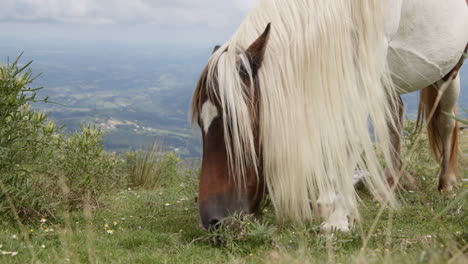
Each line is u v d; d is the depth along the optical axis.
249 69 2.85
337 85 3.04
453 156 5.07
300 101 2.95
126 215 4.18
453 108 4.93
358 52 3.25
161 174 7.23
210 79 2.85
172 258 2.69
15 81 3.33
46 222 3.43
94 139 4.56
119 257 2.68
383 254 2.58
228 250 2.79
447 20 3.96
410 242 2.89
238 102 2.74
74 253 2.61
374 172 3.15
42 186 3.76
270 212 3.68
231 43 3.07
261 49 2.90
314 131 2.94
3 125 3.35
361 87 3.23
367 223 3.61
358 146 3.12
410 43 3.84
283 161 2.89
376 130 3.21
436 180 5.18
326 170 3.08
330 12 3.11
